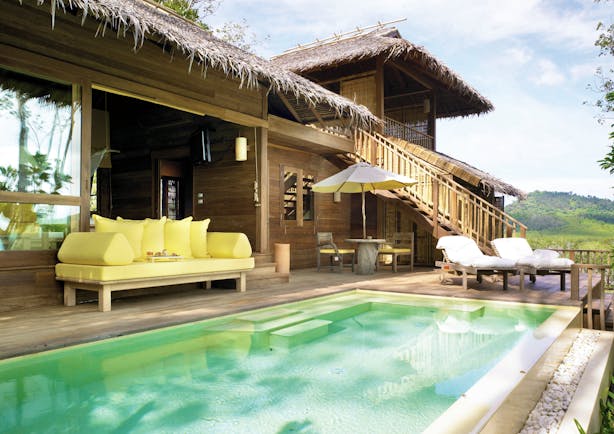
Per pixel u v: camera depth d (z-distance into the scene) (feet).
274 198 30.12
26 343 10.37
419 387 9.26
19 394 8.67
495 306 17.95
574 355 12.89
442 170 35.58
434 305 18.28
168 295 18.24
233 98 22.71
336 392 8.96
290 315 15.79
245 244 19.53
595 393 9.41
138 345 12.12
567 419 8.19
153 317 13.56
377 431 7.25
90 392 8.82
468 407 7.00
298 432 7.20
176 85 19.86
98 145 29.40
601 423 9.18
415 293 19.66
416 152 36.58
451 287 21.17
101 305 14.38
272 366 10.55
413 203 31.91
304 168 32.96
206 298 17.47
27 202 14.97
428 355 11.55
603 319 17.34
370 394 8.86
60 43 15.78
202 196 26.32
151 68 18.81
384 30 44.83
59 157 15.93
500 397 7.41
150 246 18.03
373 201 38.96
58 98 15.94
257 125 24.02
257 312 15.78
